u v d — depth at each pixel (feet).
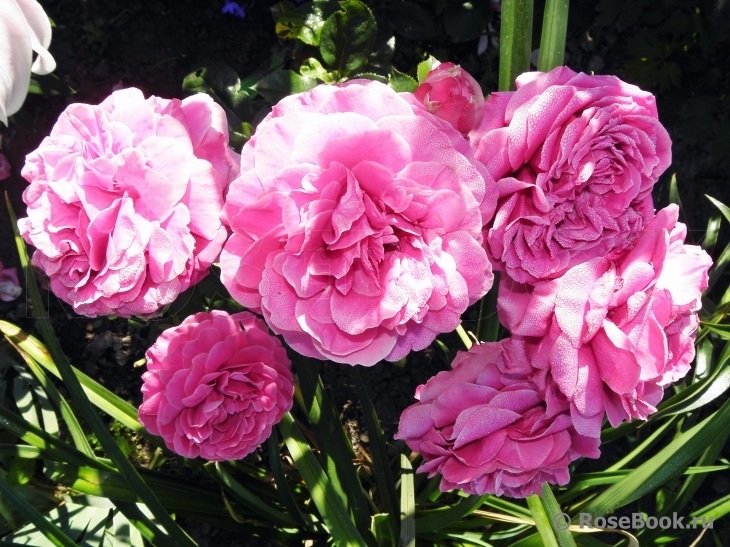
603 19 1.50
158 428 0.84
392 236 0.61
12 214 0.91
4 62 0.68
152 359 0.86
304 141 0.61
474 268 0.63
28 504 0.84
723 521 1.56
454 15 1.46
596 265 0.67
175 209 0.68
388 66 1.31
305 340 0.67
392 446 1.41
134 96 0.75
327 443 1.02
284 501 1.09
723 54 1.59
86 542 1.14
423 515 1.13
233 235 0.65
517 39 0.87
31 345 1.06
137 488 0.92
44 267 0.73
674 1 1.39
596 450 0.75
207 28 1.55
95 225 0.67
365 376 1.57
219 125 0.78
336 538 0.89
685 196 1.70
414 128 0.61
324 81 1.14
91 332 1.49
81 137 0.72
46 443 0.98
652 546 1.28
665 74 1.56
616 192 0.72
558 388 0.70
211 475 1.10
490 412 0.70
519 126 0.67
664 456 0.91
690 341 0.75
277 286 0.62
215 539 1.47
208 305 1.15
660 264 0.67
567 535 0.89
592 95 0.68
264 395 0.84
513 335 0.73
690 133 1.53
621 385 0.65
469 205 0.63
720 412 0.87
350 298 0.62
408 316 0.61
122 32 1.51
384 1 1.36
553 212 0.70
